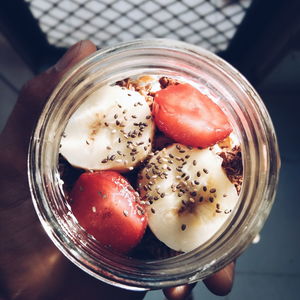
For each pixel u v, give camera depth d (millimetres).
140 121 130
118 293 167
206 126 124
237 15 250
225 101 135
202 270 125
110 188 123
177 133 125
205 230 130
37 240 163
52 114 131
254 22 248
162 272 127
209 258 126
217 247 127
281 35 242
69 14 250
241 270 249
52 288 166
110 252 131
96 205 123
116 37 260
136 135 128
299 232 253
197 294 232
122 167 129
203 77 136
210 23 255
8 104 241
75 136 131
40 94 158
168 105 126
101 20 256
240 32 254
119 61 133
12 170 160
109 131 130
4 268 164
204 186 128
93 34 259
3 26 233
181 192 128
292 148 258
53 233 128
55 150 130
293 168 258
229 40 258
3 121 238
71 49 160
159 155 128
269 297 245
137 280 126
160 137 132
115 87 135
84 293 166
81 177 126
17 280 166
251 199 127
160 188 127
